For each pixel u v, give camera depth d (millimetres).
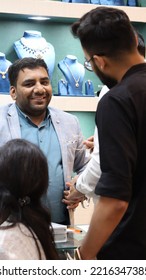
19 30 3264
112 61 1247
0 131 1937
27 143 1177
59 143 1980
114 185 1152
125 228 1251
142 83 1218
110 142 1174
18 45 3062
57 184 1935
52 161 1942
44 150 1938
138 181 1229
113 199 1158
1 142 1923
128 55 1239
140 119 1189
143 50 1691
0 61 2961
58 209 1939
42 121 2006
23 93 1916
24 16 3086
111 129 1176
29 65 1925
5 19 3211
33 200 1195
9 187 1138
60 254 1414
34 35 3096
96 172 1504
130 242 1257
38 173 1151
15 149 1147
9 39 3240
